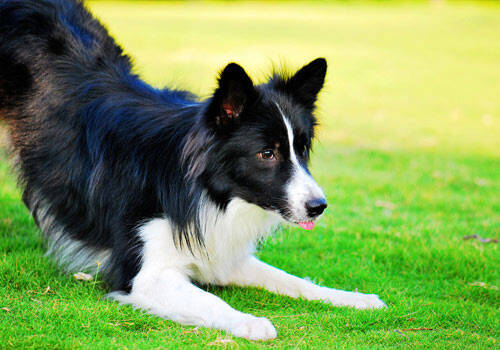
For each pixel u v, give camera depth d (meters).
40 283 4.61
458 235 6.86
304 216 4.20
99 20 5.91
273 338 3.86
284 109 4.34
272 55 22.98
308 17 39.50
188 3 48.09
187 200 4.38
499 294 5.11
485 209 8.21
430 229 6.92
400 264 5.86
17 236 5.57
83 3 5.93
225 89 4.05
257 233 4.81
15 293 4.35
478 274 5.62
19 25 5.25
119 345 3.58
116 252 4.54
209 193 4.39
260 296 4.72
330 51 25.77
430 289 5.27
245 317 3.93
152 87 5.10
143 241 4.40
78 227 4.86
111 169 4.54
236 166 4.29
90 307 4.12
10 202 6.58
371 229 6.85
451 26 36.50
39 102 4.99
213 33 28.91
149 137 4.49
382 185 9.02
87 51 5.24
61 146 4.83
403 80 21.20
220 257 4.69
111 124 4.62
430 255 5.92
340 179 9.23
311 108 4.73
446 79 21.70
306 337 3.93
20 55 5.16
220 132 4.22
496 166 10.94
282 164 4.31
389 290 5.13
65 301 4.26
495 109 17.31
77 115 4.79
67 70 5.01
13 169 5.38
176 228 4.40
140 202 4.43
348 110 16.47
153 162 4.43
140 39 25.39
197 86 15.85
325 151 11.46
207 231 4.51
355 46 27.83
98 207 4.64
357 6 49.56
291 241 6.21
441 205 8.23
